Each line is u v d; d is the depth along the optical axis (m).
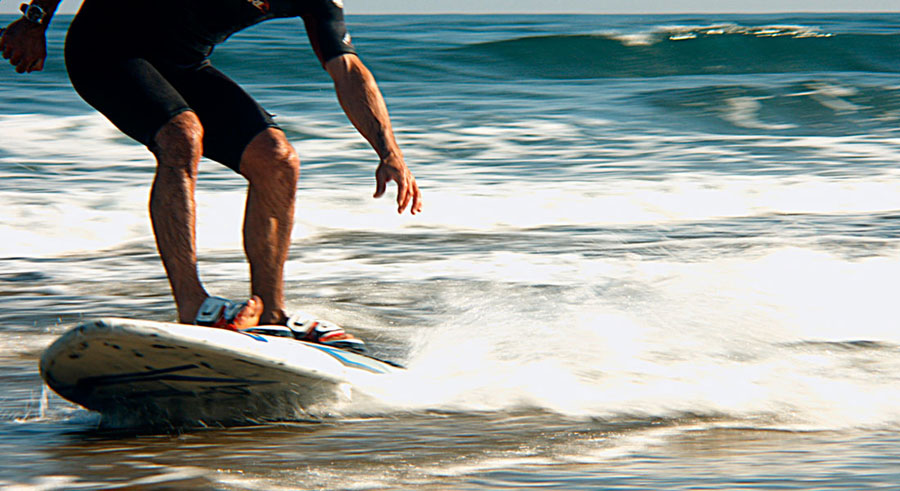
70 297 10.77
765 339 8.09
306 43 54.34
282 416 6.08
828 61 57.06
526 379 6.86
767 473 4.67
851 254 12.49
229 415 6.01
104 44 6.78
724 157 23.53
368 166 21.69
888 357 7.53
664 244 14.02
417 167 21.73
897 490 4.31
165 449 5.29
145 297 10.80
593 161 22.78
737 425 5.86
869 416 6.04
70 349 5.28
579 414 6.12
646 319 8.85
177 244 6.53
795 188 19.06
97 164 21.36
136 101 6.61
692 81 42.28
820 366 7.25
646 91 37.09
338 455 5.15
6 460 5.02
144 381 5.68
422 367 7.29
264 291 6.96
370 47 53.75
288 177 6.98
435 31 73.25
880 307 9.29
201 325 6.40
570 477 4.66
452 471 4.80
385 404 6.26
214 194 17.52
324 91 36.78
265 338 6.19
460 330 8.61
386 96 35.09
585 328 8.46
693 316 8.94
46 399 6.57
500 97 35.12
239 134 6.95
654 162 22.67
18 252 14.06
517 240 14.73
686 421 5.95
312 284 11.38
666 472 4.73
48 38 64.62
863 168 21.55
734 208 17.84
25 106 29.83
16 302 10.45
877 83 38.28
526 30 74.94
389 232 15.63
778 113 33.22
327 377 5.99
